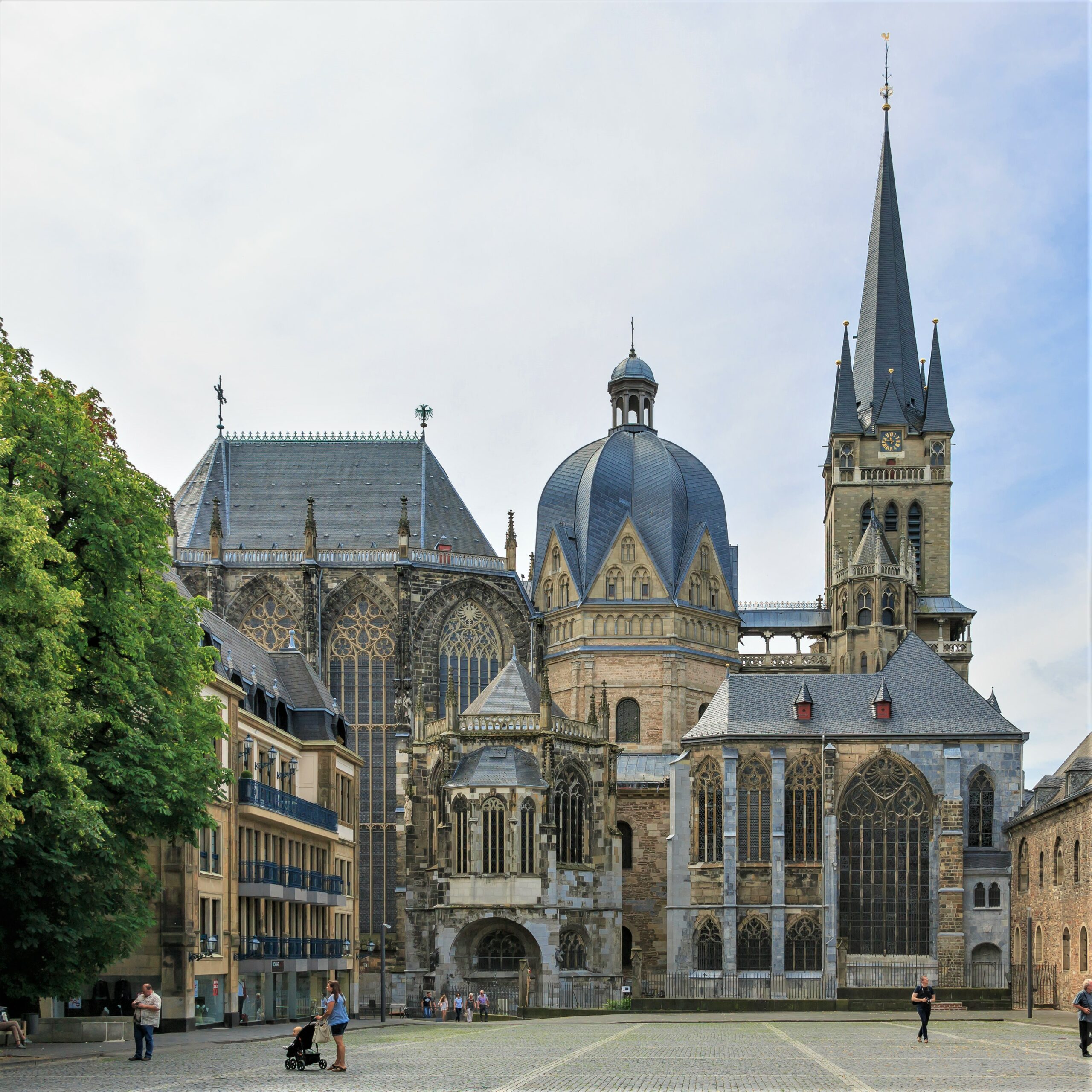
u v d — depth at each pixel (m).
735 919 116.06
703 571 145.25
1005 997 100.75
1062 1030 67.75
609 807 115.38
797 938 115.62
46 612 41.78
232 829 71.44
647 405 153.50
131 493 53.53
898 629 143.25
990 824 116.12
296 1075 38.50
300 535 133.38
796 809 117.25
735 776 117.81
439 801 111.31
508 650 131.62
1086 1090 34.28
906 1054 48.81
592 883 113.25
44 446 50.78
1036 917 100.31
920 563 152.38
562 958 110.62
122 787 49.66
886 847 115.75
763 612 154.75
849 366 156.12
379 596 128.50
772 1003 100.81
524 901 108.00
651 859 130.00
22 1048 50.06
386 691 127.31
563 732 113.44
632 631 141.88
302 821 82.44
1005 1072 40.16
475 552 136.25
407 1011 112.19
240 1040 56.91
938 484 152.75
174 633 55.25
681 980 116.75
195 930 64.75
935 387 154.75
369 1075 38.88
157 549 55.12
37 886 47.38
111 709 50.53
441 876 109.62
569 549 145.50
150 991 44.59
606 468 146.50
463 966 108.56
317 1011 88.44
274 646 127.62
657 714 140.00
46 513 50.25
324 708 91.31
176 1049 50.44
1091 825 82.94
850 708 119.31
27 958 49.44
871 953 114.69
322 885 86.88
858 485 153.38
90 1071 39.66
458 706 120.19
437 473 138.75
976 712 118.00
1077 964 87.75
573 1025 79.94
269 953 76.75
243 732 75.88
